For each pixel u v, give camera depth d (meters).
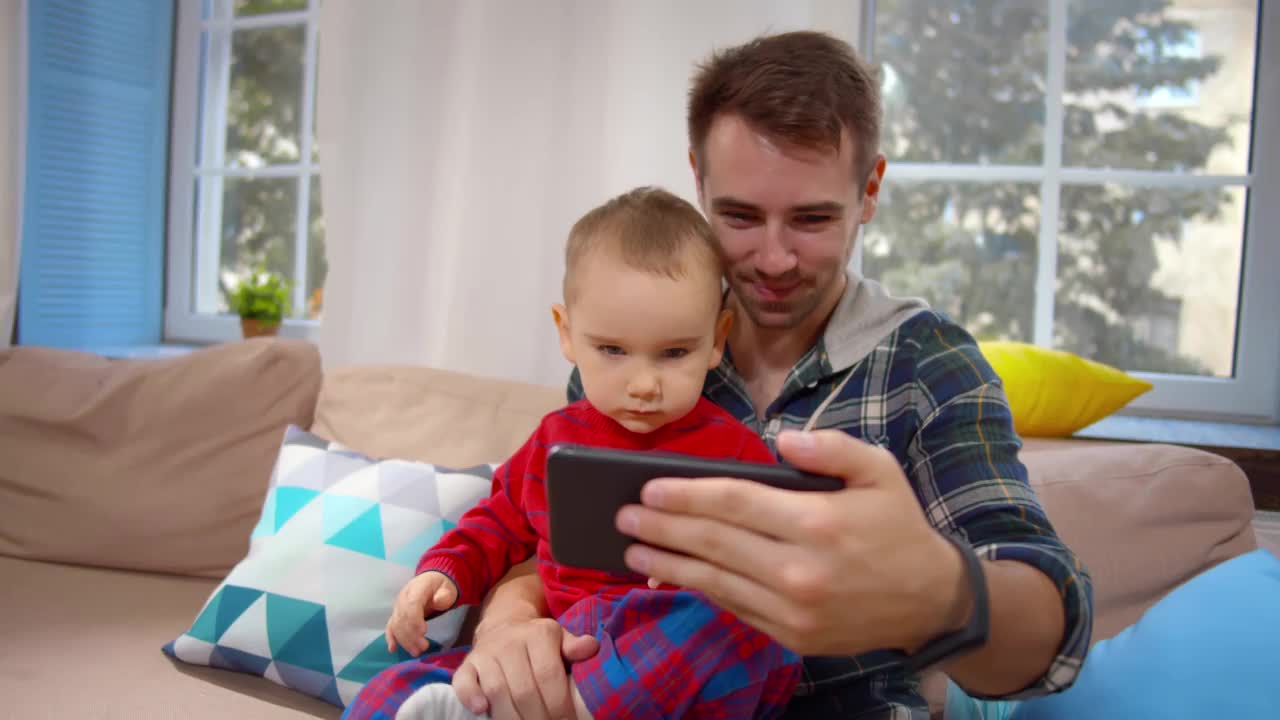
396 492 1.30
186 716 1.13
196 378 1.63
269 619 1.22
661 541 0.60
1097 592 1.14
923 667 0.61
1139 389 1.55
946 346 0.93
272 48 2.63
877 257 2.07
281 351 1.66
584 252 0.90
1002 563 0.71
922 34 2.02
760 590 0.57
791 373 0.96
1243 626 0.82
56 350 1.76
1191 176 1.90
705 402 0.96
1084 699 0.85
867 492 0.56
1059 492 1.19
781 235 0.88
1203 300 1.92
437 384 1.57
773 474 0.60
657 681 0.81
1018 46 1.98
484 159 2.02
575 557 0.66
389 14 2.10
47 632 1.34
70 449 1.62
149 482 1.57
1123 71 1.93
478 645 0.88
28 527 1.59
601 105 1.94
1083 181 1.95
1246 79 1.87
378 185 2.13
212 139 2.72
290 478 1.37
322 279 2.60
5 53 2.25
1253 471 1.54
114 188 2.60
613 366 0.88
